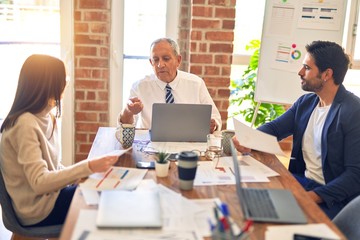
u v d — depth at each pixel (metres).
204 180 1.65
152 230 1.24
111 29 3.32
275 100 3.24
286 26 3.13
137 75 3.51
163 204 1.42
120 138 2.08
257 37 3.87
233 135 2.08
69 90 3.24
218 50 3.21
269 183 1.66
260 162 1.92
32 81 1.79
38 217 1.81
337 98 2.14
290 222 1.32
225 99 3.30
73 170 1.64
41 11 3.48
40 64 1.79
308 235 1.24
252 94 3.73
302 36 3.12
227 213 1.18
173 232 1.23
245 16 3.82
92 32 3.17
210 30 3.16
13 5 3.46
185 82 2.74
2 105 3.67
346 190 1.93
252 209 1.38
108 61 3.26
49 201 1.81
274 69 3.20
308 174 2.25
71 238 1.18
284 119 2.43
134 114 2.29
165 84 2.70
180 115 2.15
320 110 2.25
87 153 3.37
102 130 2.45
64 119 3.29
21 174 1.79
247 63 3.85
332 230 1.28
